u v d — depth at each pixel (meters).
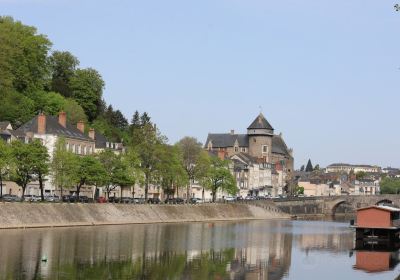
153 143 179.88
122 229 131.50
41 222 124.25
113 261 82.06
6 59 198.62
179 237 121.38
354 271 85.31
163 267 79.94
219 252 99.75
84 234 113.62
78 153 176.88
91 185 169.75
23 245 91.81
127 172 163.50
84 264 78.12
